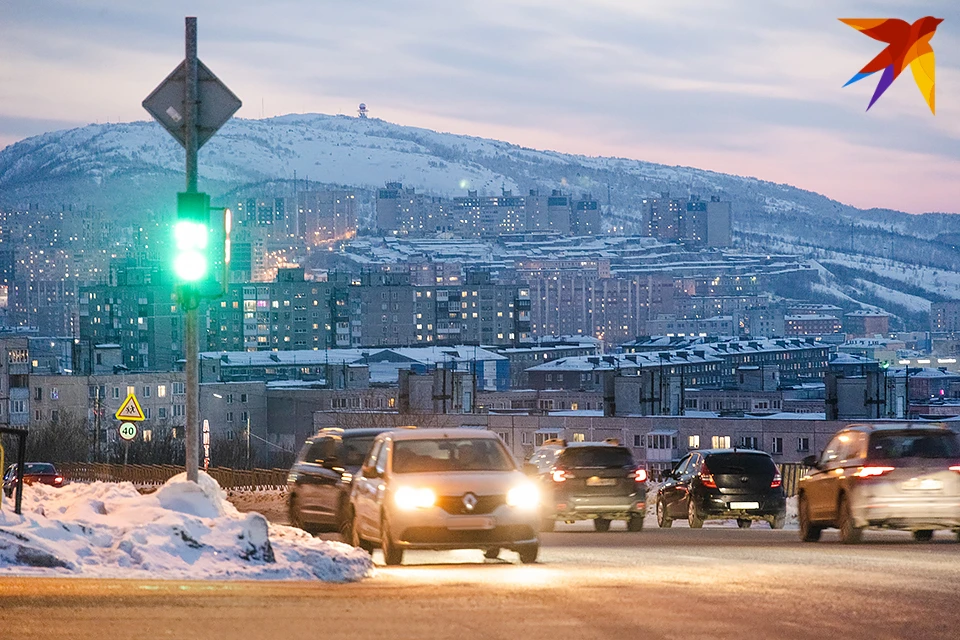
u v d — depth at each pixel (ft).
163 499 140.15
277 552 127.65
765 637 79.36
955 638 78.84
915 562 134.00
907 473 170.09
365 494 157.17
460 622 86.58
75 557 116.47
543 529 246.27
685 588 107.45
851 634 80.43
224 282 142.31
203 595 100.53
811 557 143.84
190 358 144.77
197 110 138.00
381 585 112.88
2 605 91.45
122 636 78.38
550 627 84.12
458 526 141.79
